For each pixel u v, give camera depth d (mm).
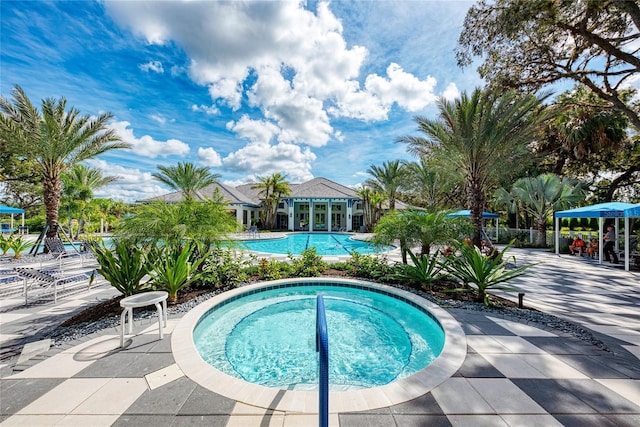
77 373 2881
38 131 10938
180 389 2625
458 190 23641
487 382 2742
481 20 7742
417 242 7234
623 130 13281
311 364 3840
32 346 3508
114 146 13469
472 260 5504
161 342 3590
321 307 2299
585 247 12617
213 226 6621
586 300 5730
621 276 8172
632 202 18781
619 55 7398
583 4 6922
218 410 2338
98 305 5199
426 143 11867
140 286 5164
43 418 2225
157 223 5930
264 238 21422
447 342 3631
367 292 6562
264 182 28672
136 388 2631
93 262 10031
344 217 32719
